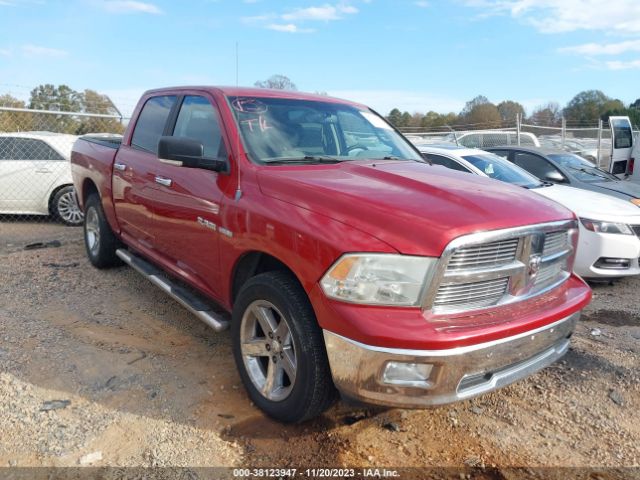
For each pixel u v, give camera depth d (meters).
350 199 2.87
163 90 4.82
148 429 3.04
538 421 3.36
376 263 2.58
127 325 4.46
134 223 4.79
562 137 19.12
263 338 3.26
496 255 2.76
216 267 3.59
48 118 11.03
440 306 2.65
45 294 5.09
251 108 3.92
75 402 3.27
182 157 3.54
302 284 2.80
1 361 3.68
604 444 3.16
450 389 2.61
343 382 2.66
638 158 12.34
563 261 3.32
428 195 2.97
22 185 9.11
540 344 2.94
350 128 4.32
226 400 3.38
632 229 6.12
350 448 2.98
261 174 3.35
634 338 4.62
